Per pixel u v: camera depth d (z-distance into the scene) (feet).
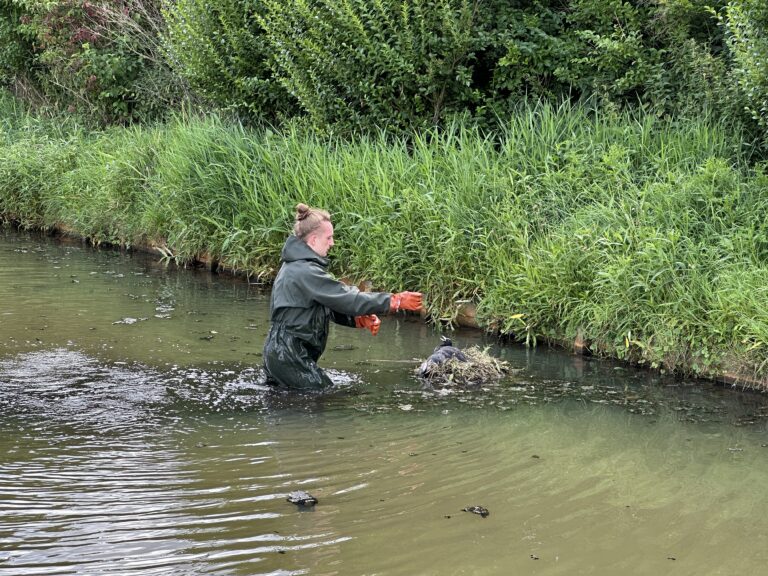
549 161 29.53
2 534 12.76
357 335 26.30
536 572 11.78
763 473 15.58
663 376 22.31
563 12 36.58
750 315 21.35
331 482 14.89
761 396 20.59
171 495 14.25
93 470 15.30
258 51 40.34
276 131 39.73
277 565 11.90
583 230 25.17
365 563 11.98
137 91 53.16
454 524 13.25
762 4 26.23
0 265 37.19
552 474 15.39
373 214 30.37
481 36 34.63
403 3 35.09
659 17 32.86
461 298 27.76
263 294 32.04
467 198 28.94
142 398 19.52
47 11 57.52
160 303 29.91
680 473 15.53
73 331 25.52
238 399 19.66
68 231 47.91
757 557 12.33
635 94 34.19
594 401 19.98
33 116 62.85
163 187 38.65
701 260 23.62
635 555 12.32
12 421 17.79
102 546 12.41
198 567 11.83
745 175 27.63
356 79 36.32
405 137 36.27
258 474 15.21
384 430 17.71
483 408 19.33
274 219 33.76
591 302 24.14
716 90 29.71
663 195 25.66
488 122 35.70
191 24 41.68
